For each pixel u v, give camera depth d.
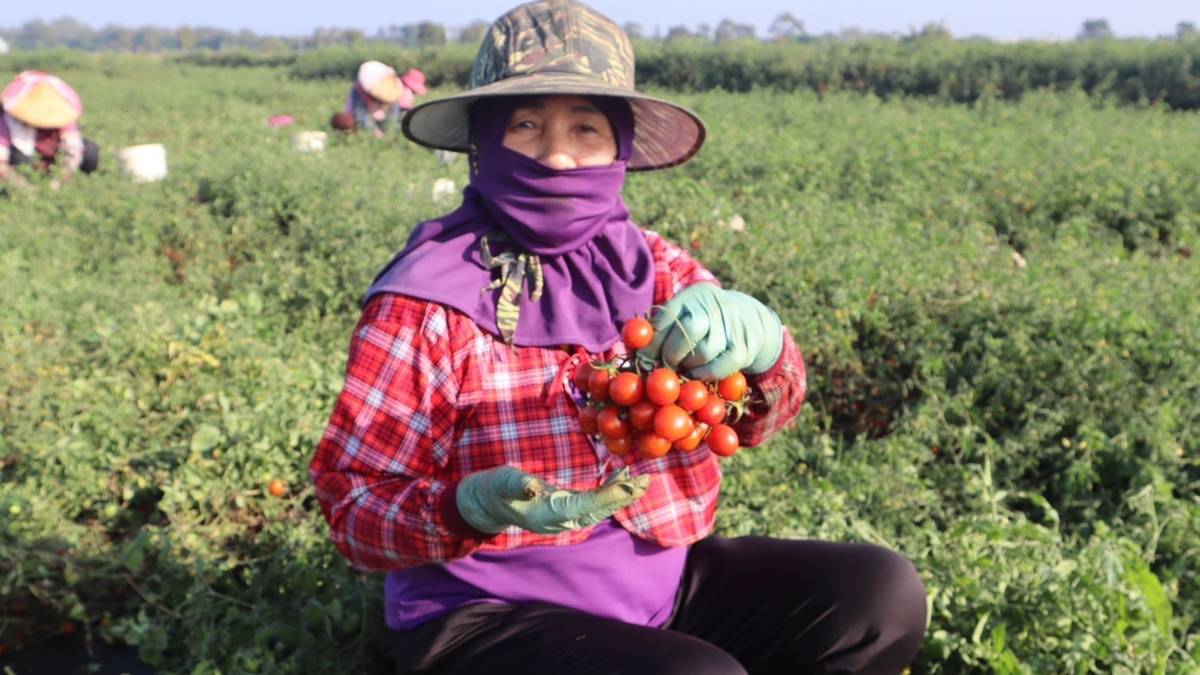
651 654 1.97
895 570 2.25
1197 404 4.76
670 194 8.27
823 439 4.63
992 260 6.99
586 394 2.12
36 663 3.38
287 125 16.75
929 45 27.38
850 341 5.53
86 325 5.38
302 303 6.53
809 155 10.88
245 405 4.47
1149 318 5.50
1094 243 7.96
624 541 2.25
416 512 2.01
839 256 6.50
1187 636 3.36
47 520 3.74
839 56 26.72
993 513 3.86
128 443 4.25
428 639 2.18
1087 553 3.34
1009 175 9.77
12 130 8.77
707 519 2.35
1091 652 2.91
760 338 1.93
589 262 2.22
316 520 3.82
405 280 2.15
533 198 2.14
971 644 3.00
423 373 2.11
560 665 2.01
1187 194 9.22
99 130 15.20
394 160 11.26
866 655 2.19
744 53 28.30
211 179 9.05
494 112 2.20
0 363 4.80
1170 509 4.03
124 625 3.23
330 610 3.11
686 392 1.84
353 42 49.75
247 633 3.21
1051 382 5.00
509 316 2.14
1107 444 4.51
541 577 2.20
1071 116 15.89
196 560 3.41
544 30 2.21
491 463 2.14
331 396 4.61
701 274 2.41
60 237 7.63
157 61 52.59
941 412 4.83
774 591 2.29
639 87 28.95
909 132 13.45
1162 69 22.50
